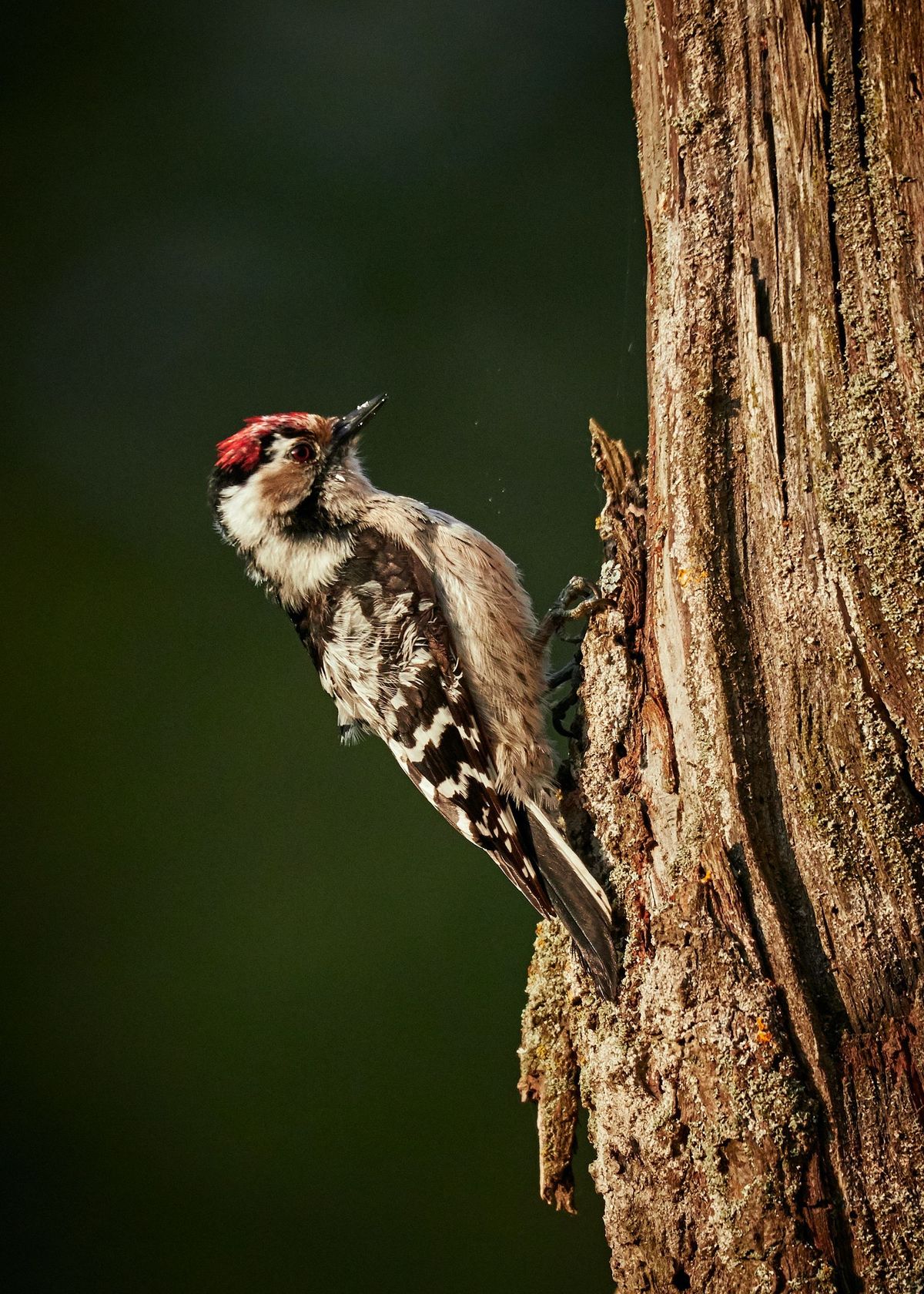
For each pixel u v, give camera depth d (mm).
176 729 13352
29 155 15758
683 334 5805
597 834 6398
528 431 14000
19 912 12297
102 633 13930
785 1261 5387
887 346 5320
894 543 5316
